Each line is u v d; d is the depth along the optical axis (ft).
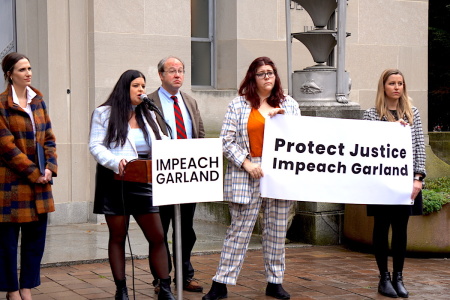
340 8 26.86
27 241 17.57
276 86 18.66
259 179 18.39
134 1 30.50
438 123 52.80
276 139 18.26
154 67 31.14
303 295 19.08
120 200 17.20
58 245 24.90
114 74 30.14
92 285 19.83
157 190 15.48
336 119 18.58
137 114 17.62
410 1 38.19
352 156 18.69
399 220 19.20
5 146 16.74
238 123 18.58
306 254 24.71
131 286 19.85
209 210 30.25
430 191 24.80
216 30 34.99
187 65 32.12
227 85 34.58
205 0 34.94
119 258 17.48
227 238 18.65
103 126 17.28
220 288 18.56
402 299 18.76
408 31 38.19
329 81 27.14
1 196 16.93
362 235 24.95
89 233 27.50
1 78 30.45
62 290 19.26
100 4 29.71
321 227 26.25
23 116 17.10
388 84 19.22
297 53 35.09
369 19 36.91
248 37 34.22
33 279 17.58
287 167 18.33
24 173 16.87
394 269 19.34
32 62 29.84
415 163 19.38
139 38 30.68
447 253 24.25
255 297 18.83
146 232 17.49
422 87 38.88
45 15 29.09
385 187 18.85
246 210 18.48
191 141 15.83
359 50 36.68
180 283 16.26
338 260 23.73
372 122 18.84
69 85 29.68
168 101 19.19
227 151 18.38
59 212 29.60
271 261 18.81
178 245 16.24
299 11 35.14
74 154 29.84
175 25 31.65
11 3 30.27
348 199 18.71
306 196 18.45
